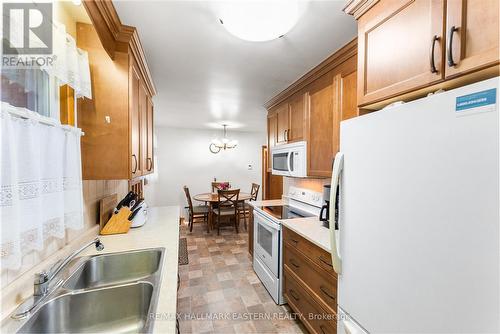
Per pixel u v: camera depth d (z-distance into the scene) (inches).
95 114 50.6
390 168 30.8
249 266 114.4
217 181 227.0
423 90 34.4
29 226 32.2
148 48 64.1
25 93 34.1
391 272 30.7
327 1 45.6
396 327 30.1
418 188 27.1
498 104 20.3
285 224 75.4
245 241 152.5
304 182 105.7
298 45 63.2
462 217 23.0
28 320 30.5
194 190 218.8
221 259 122.9
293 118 94.3
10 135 28.0
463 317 23.0
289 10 44.5
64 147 41.1
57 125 38.2
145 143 77.6
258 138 242.1
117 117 51.7
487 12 26.0
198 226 190.4
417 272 27.4
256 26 48.6
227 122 182.5
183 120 174.4
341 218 40.4
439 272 25.0
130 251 53.2
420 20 33.1
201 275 104.7
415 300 27.6
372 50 41.6
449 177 24.0
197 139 219.8
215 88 98.6
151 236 64.8
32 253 36.9
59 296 35.3
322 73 73.4
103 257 50.9
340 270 40.8
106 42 47.8
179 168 214.1
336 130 67.4
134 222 73.2
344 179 39.6
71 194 42.9
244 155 237.0
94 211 65.2
